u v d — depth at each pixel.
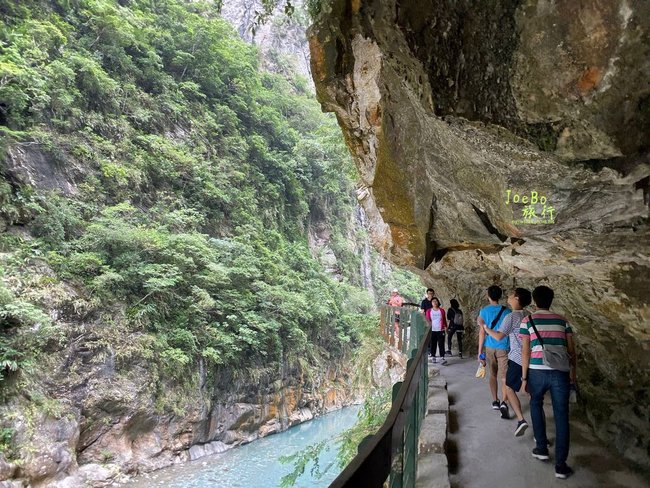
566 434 3.46
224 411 18.27
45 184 16.94
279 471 15.62
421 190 4.79
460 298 10.32
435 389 5.89
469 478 3.57
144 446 15.16
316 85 5.03
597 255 3.20
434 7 2.45
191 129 25.08
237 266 21.66
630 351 3.88
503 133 2.41
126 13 24.09
